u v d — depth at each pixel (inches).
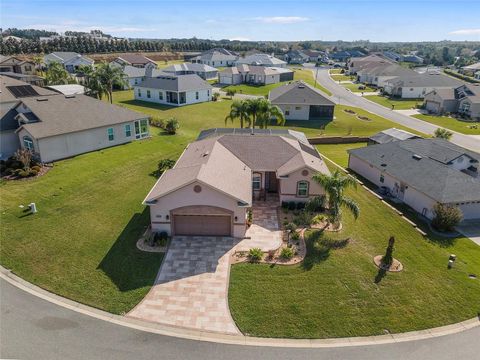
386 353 726.5
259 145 1438.2
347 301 854.5
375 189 1553.9
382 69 4781.0
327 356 714.8
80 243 1033.5
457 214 1175.6
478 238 1168.8
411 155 1539.1
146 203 1051.9
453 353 732.0
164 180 1167.0
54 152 1631.4
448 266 1003.3
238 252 1027.3
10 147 1680.6
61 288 863.1
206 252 1024.2
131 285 884.6
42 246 1010.1
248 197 1098.7
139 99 3348.9
